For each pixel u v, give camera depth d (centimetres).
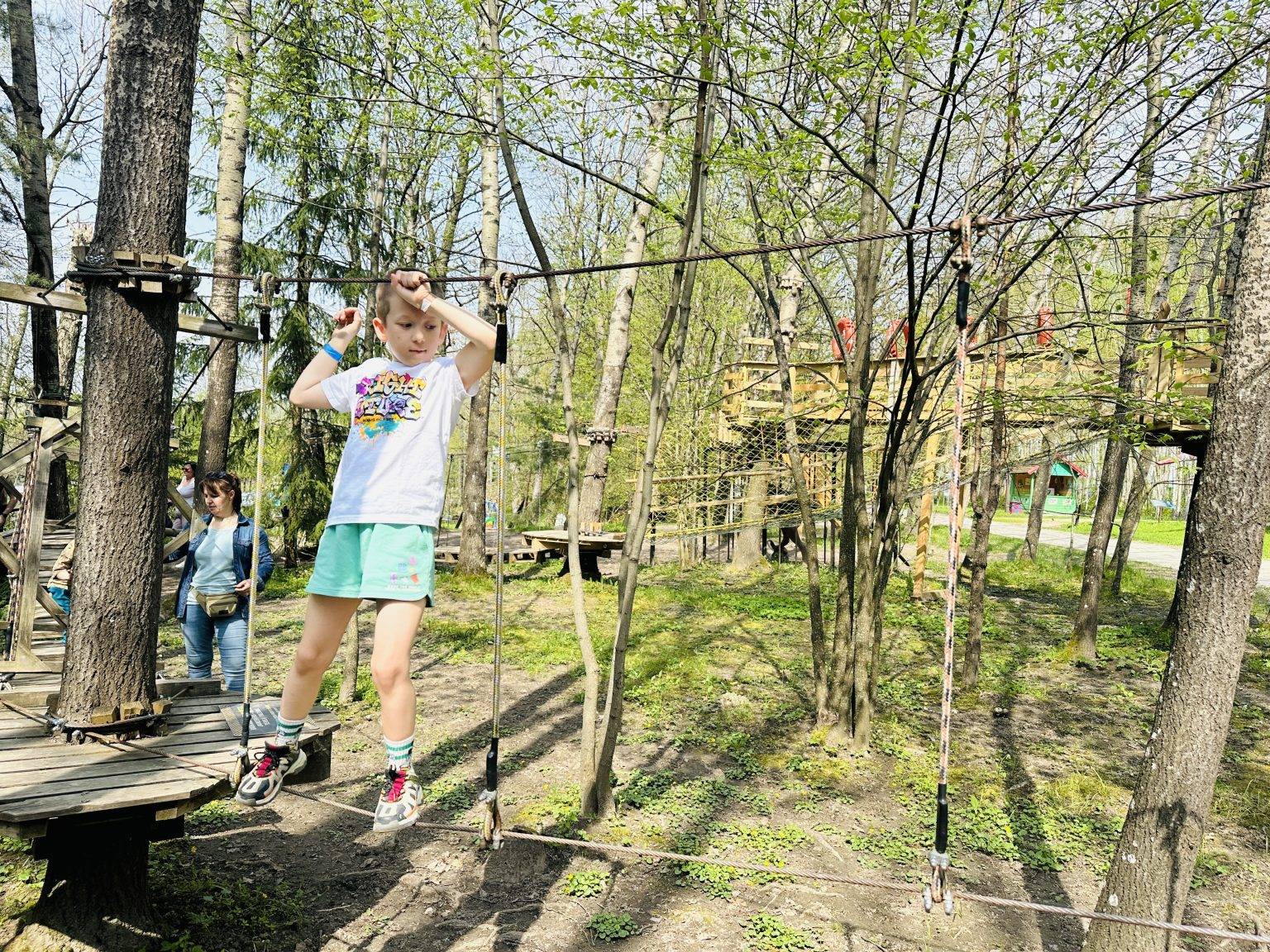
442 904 504
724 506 1875
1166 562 2381
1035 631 1314
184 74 407
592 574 1706
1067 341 943
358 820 606
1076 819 639
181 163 407
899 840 594
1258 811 663
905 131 792
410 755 261
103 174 398
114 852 412
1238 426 398
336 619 270
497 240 1323
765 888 526
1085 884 545
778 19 596
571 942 467
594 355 2873
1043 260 778
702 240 641
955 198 722
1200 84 556
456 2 651
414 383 279
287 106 874
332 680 919
